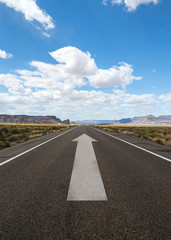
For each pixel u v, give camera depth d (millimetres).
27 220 1606
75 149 6402
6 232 1421
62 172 3379
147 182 2758
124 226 1491
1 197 2178
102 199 2080
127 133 16938
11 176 3158
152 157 4883
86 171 3434
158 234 1378
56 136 13195
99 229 1446
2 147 8125
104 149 6359
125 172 3357
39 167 3820
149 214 1709
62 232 1406
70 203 1972
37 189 2457
